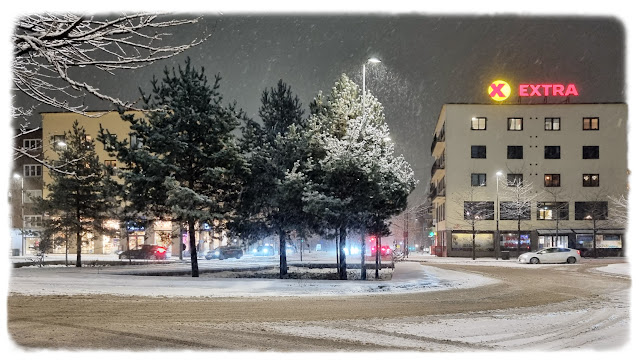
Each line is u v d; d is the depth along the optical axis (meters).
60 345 10.66
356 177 29.33
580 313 16.33
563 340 12.05
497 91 70.44
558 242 67.69
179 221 30.50
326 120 32.25
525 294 21.73
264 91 33.91
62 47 7.38
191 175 30.36
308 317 14.74
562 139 69.00
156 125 29.73
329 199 28.41
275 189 31.11
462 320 14.70
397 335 12.32
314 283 25.03
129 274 31.52
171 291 20.59
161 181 29.34
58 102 7.88
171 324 13.26
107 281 24.23
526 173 68.88
